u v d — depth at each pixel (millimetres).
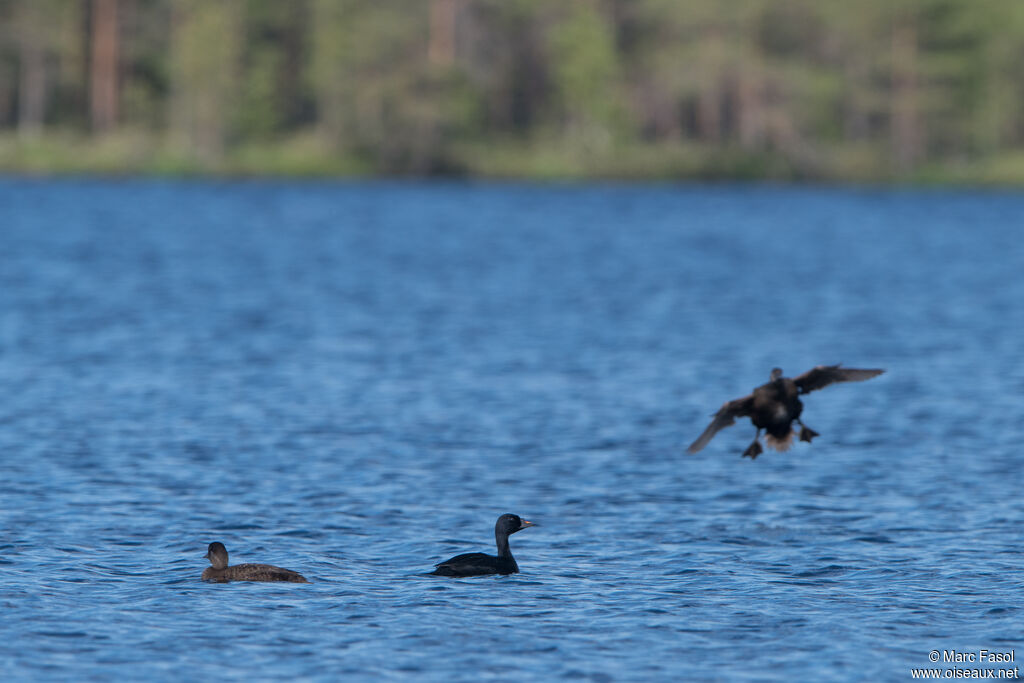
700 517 18578
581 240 78812
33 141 125875
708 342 37656
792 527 18047
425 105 128750
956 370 32750
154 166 126375
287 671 12484
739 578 15562
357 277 56156
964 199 124875
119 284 51219
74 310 42719
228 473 20938
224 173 127750
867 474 21500
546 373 31672
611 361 33781
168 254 65812
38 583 14977
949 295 51375
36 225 80938
